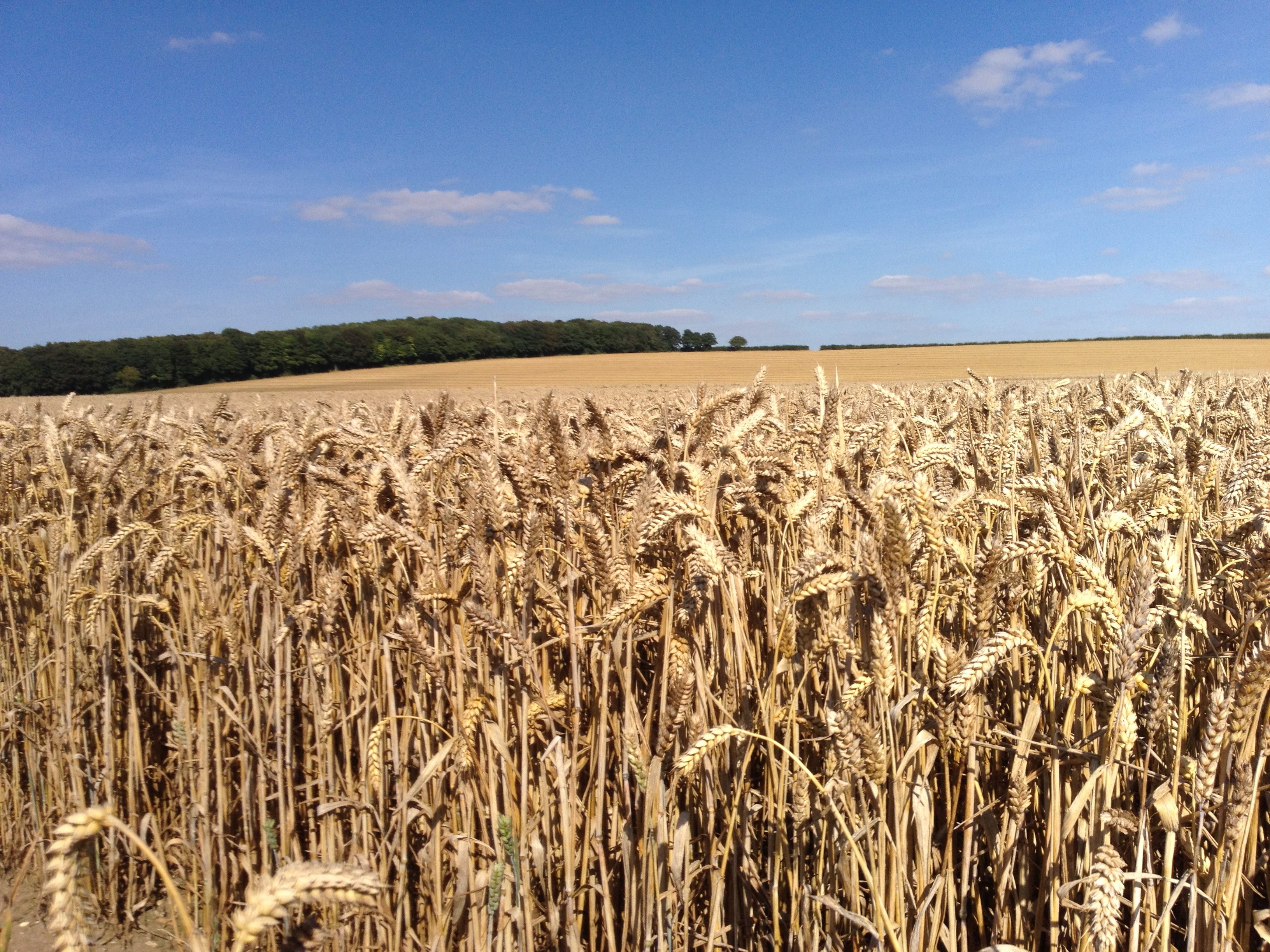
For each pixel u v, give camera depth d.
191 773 3.97
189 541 4.29
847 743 2.24
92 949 4.03
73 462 5.84
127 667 4.20
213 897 3.97
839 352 84.19
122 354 84.31
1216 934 2.08
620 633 3.04
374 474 3.80
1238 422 6.57
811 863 2.86
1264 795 2.54
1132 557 3.34
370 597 3.87
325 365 95.56
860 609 2.79
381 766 3.12
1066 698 2.80
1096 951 2.05
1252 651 2.15
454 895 3.23
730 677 3.05
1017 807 2.46
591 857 3.14
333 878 1.21
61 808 4.64
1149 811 2.54
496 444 3.91
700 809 3.15
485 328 109.62
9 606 5.34
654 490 3.03
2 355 81.62
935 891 2.34
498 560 3.43
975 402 6.13
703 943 3.03
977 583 2.34
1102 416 6.33
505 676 3.06
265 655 3.92
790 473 3.65
